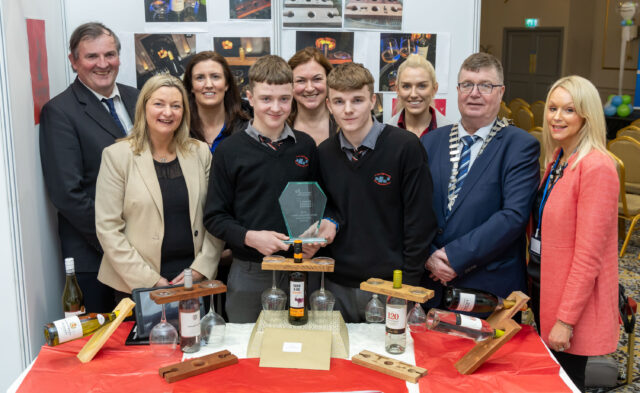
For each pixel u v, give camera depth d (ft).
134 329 6.93
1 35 7.59
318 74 9.66
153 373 5.92
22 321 8.14
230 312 7.92
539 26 39.47
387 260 7.42
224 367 6.03
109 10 10.23
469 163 8.07
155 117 7.73
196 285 6.48
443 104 11.46
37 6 8.93
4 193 7.80
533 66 40.45
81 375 5.89
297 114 10.21
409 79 9.64
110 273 8.22
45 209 9.03
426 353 6.39
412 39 11.07
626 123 31.35
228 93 9.94
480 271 7.97
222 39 10.59
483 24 43.39
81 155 8.87
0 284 7.99
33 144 8.61
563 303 7.15
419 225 7.30
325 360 6.03
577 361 7.59
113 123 9.13
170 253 8.11
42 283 8.80
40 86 8.98
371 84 7.06
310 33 10.76
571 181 7.20
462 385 5.76
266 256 6.86
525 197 7.64
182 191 8.07
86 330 6.35
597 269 7.01
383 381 5.77
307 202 6.82
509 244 7.72
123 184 7.95
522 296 6.54
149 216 7.94
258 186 7.55
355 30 10.87
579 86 7.16
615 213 7.13
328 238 7.15
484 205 7.84
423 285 8.30
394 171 7.27
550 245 7.38
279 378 5.80
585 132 7.24
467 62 7.80
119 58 9.89
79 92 9.01
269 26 10.66
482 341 6.19
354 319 7.69
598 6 36.22
